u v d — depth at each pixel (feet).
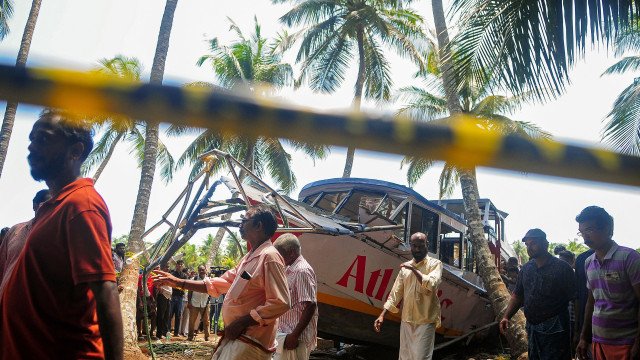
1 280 7.70
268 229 12.63
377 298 26.81
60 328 6.48
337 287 25.96
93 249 6.51
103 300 6.41
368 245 26.14
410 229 29.66
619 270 13.21
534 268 17.07
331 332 27.50
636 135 34.17
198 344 36.09
